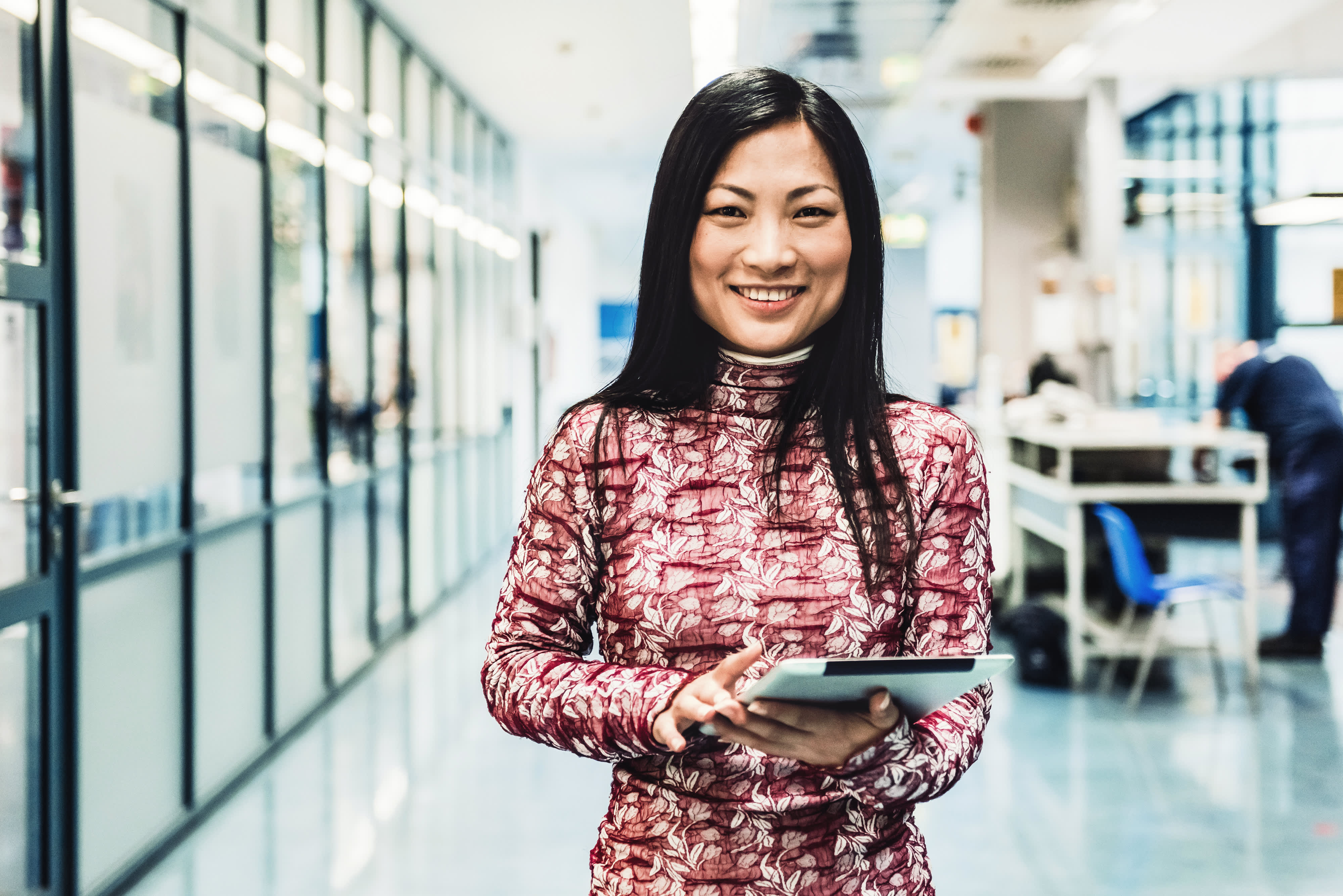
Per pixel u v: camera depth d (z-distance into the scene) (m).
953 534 0.90
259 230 4.09
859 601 0.87
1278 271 8.89
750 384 0.91
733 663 0.75
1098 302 8.19
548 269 12.67
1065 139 8.71
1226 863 3.17
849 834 0.87
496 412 9.32
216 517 3.71
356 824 3.50
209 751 3.67
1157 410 9.77
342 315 5.21
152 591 3.26
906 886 0.89
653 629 0.87
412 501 6.48
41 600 2.64
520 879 3.09
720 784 0.85
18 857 2.64
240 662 3.94
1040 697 4.95
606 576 0.91
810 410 0.91
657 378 0.92
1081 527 5.02
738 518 0.88
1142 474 5.07
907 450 0.90
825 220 0.89
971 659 0.71
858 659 0.70
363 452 5.59
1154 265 9.83
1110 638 5.21
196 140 3.53
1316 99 8.56
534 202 11.26
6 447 2.56
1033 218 8.78
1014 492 6.37
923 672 0.71
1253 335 8.98
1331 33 7.16
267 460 4.15
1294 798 3.69
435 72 7.07
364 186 5.57
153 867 3.16
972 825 3.47
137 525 3.17
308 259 4.68
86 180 2.87
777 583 0.87
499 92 7.89
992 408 6.99
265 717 4.16
